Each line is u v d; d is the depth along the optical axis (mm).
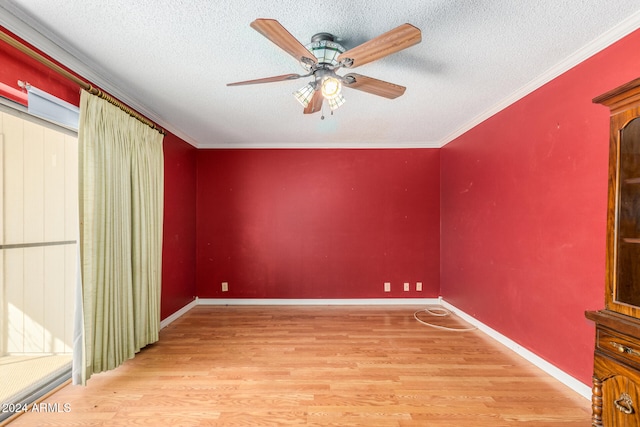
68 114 1964
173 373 2256
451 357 2518
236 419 1750
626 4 1486
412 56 1964
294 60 2025
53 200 2510
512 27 1668
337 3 1480
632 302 1366
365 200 4145
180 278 3664
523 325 2523
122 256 2375
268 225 4156
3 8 1508
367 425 1705
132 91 2490
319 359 2480
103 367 2154
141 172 2607
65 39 1781
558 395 1981
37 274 2480
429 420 1747
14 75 1634
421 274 4133
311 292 4145
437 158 4133
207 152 4145
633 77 1659
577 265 2012
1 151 2342
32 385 2010
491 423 1722
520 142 2547
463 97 2645
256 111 2957
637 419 1247
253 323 3367
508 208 2711
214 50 1899
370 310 3863
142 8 1517
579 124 1989
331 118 3178
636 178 1391
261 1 1464
